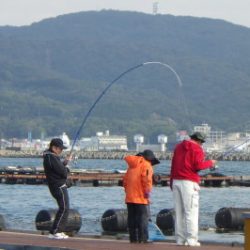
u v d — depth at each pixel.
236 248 35.09
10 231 44.88
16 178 137.38
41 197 110.50
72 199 105.69
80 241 37.66
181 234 36.94
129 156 38.53
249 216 27.19
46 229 51.41
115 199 106.25
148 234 40.22
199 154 36.62
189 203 36.62
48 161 38.50
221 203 99.69
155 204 97.25
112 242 37.72
